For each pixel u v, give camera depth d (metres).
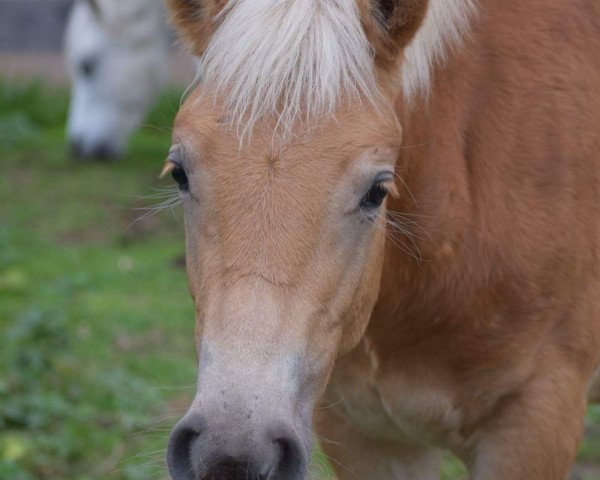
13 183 16.66
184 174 4.39
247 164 4.15
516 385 5.24
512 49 5.39
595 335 5.39
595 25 5.63
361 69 4.36
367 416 5.63
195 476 3.96
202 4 4.75
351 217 4.24
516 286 5.18
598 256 5.39
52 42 25.08
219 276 4.12
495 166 5.27
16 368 9.12
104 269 12.70
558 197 5.27
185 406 8.86
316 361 4.21
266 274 4.06
